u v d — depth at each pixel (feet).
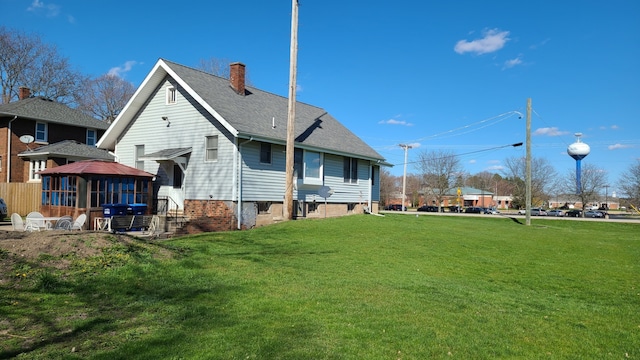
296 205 69.92
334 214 79.92
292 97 58.59
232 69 71.61
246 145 60.39
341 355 15.74
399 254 39.86
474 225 77.71
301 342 16.74
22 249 26.13
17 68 142.31
